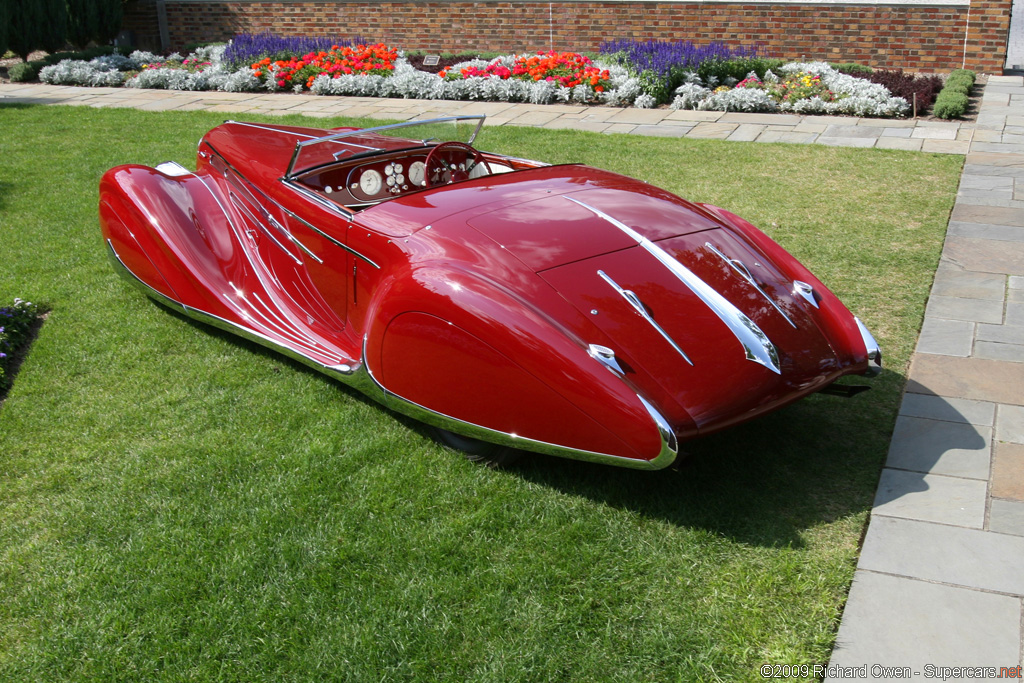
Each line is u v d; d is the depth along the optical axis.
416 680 2.31
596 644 2.42
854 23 12.62
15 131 9.23
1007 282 4.93
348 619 2.53
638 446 2.62
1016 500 2.97
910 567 2.67
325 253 3.71
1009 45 14.25
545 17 14.47
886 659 2.33
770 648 2.38
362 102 11.26
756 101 10.08
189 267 4.18
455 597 2.60
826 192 6.77
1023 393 3.70
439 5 15.05
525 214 3.36
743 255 3.35
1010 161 7.53
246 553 2.81
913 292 4.84
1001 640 2.38
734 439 3.43
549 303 2.87
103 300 4.92
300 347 3.77
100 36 15.58
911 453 3.29
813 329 3.10
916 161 7.61
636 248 3.19
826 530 2.87
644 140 8.60
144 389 3.94
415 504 3.05
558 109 10.51
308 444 3.45
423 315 2.96
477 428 2.98
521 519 2.96
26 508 3.09
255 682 2.34
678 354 2.79
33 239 5.91
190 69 13.19
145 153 8.20
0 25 13.41
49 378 4.05
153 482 3.22
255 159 4.29
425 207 3.49
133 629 2.52
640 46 12.30
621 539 2.85
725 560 2.73
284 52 13.33
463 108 10.65
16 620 2.57
